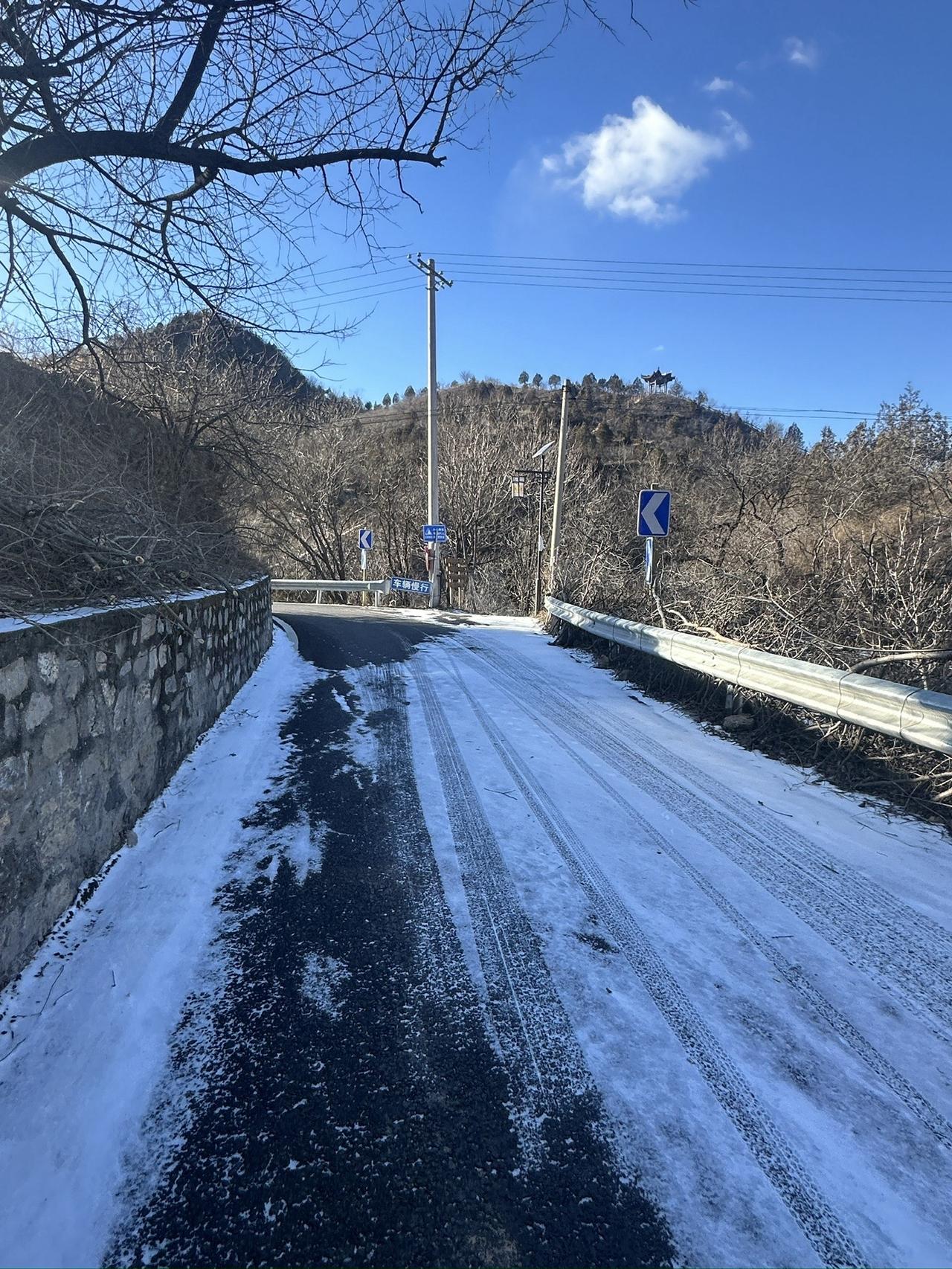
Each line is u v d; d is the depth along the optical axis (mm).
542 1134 1946
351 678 8039
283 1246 1619
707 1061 2232
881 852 3756
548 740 5742
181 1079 2098
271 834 3787
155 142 3287
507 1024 2387
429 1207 1725
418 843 3752
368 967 2670
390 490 31266
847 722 4945
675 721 6551
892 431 16344
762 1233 1678
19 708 2461
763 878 3441
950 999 2564
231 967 2639
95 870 3162
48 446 4379
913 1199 1772
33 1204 1688
